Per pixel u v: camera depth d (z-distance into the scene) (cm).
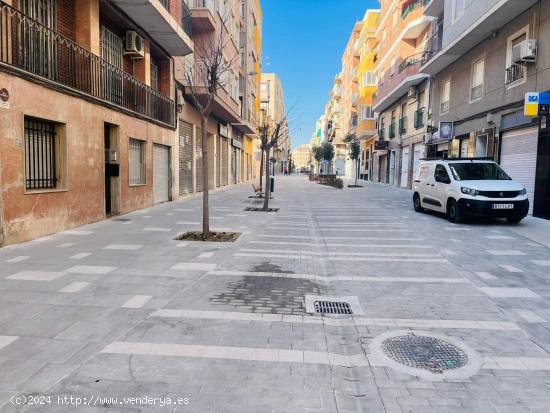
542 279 623
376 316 466
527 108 1198
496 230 1068
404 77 2598
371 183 4006
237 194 2347
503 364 352
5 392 294
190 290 541
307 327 429
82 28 1091
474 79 1778
